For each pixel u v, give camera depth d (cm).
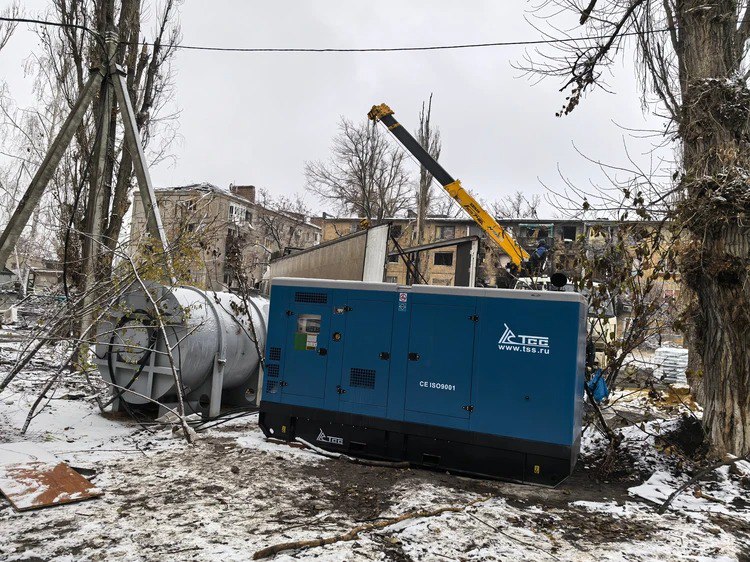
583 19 846
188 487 541
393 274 4444
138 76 1650
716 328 696
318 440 724
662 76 986
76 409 864
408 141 1397
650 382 766
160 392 813
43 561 370
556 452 608
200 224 1045
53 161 1060
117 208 1511
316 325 744
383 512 504
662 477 658
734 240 685
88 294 802
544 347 625
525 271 1178
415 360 681
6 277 2289
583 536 475
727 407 680
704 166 714
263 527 450
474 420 646
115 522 443
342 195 4484
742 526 518
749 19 817
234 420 886
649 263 720
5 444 623
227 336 905
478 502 547
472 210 1324
